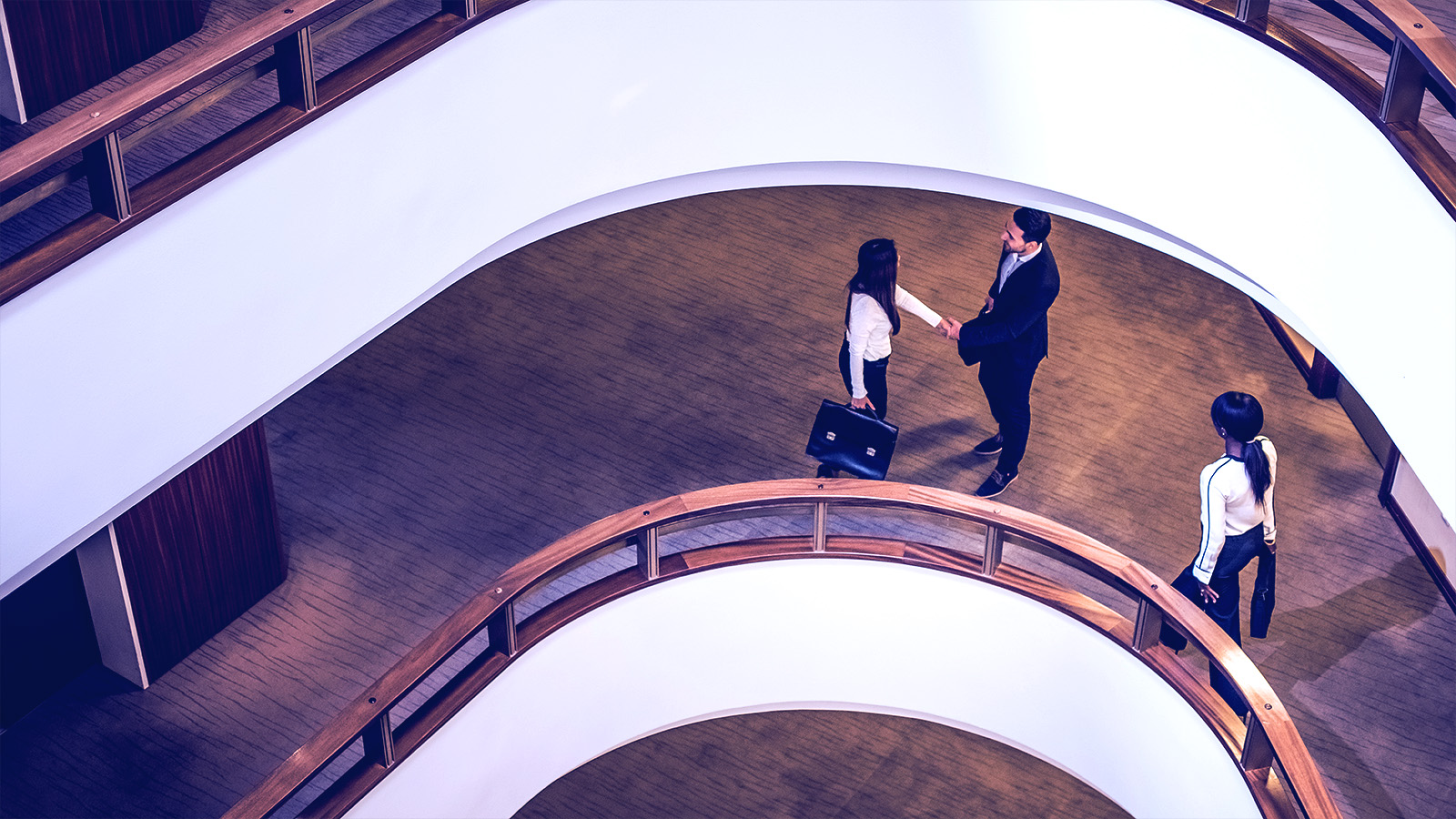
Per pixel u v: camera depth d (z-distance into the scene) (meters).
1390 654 7.36
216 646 7.77
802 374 8.98
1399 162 4.93
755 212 10.18
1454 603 7.52
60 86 6.63
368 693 5.87
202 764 7.27
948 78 6.72
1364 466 8.38
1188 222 6.30
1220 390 8.84
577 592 6.80
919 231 10.01
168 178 4.59
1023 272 7.19
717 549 7.09
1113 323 9.31
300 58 4.85
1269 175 5.77
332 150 5.16
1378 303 5.16
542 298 9.53
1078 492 8.17
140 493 4.97
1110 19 6.16
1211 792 6.39
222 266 4.88
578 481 8.38
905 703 7.79
